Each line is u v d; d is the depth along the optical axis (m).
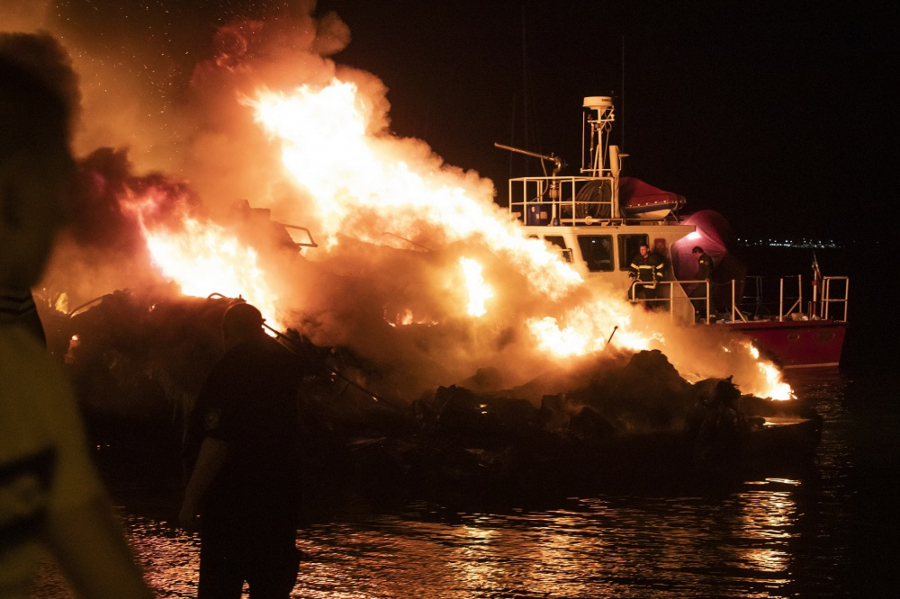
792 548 12.70
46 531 2.07
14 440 2.04
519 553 12.39
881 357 40.22
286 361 8.52
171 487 16.00
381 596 10.59
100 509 2.12
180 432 18.72
